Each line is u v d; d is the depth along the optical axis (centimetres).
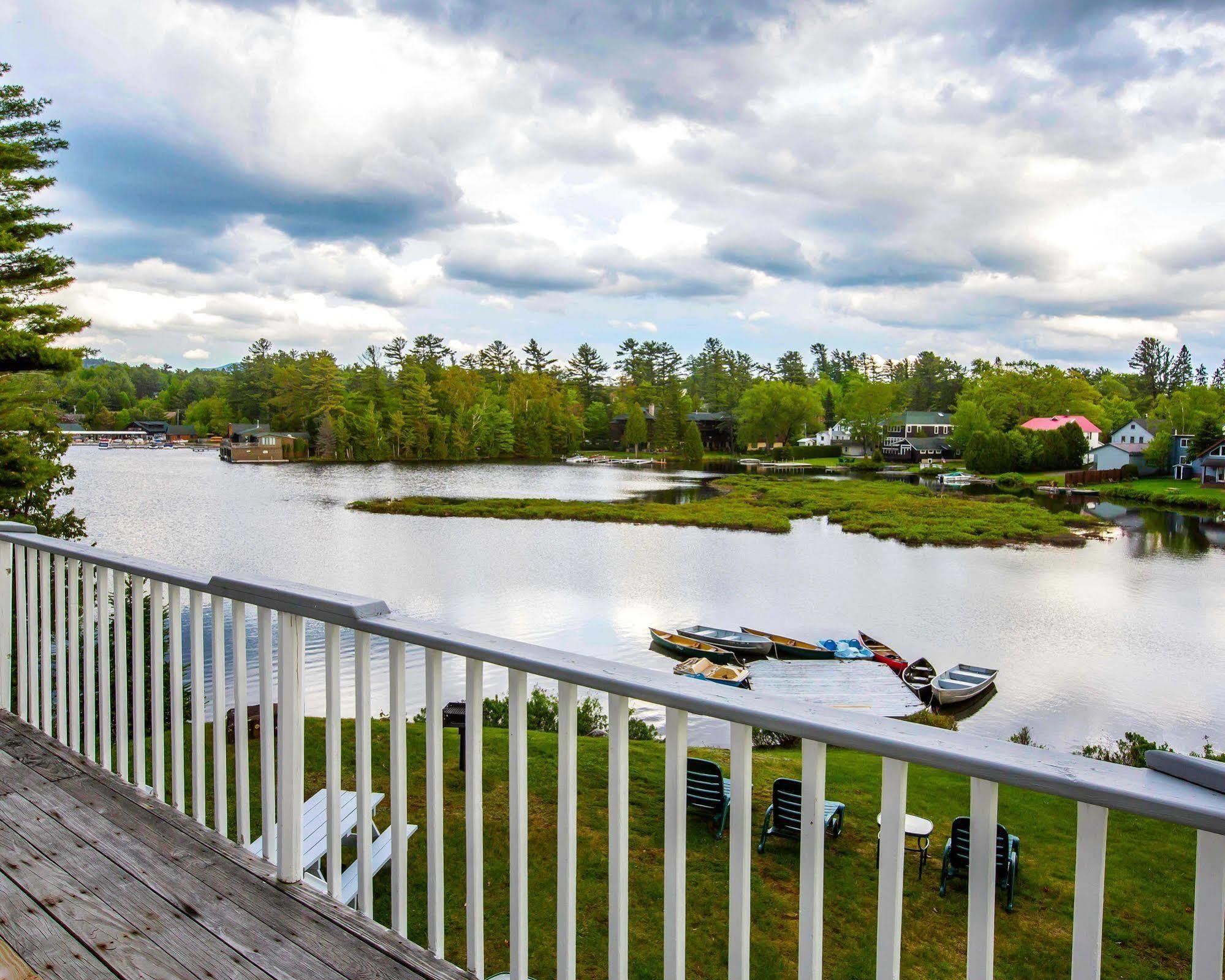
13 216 1806
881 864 118
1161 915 599
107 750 292
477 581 2728
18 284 1878
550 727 1131
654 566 3092
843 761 1005
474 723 171
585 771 806
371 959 185
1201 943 95
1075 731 1473
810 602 2508
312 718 1025
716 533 4094
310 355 11156
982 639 2111
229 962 185
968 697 1591
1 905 209
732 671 1666
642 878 570
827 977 486
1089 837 102
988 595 2639
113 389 15675
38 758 305
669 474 8394
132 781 284
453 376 11294
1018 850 686
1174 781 97
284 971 182
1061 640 2100
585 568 3022
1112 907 609
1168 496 5612
